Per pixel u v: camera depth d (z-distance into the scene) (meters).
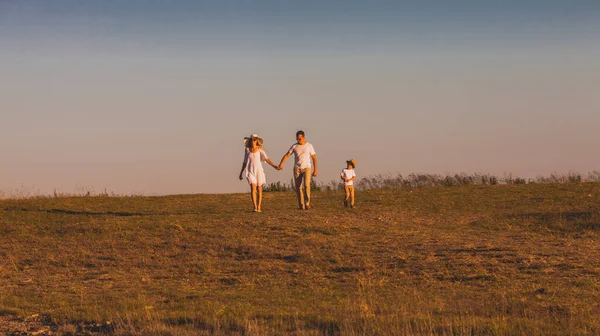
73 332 8.25
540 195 22.61
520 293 9.98
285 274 12.07
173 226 16.55
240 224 16.56
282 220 17.02
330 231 15.80
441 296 10.02
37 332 8.35
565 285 10.47
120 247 14.70
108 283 11.59
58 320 8.80
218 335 7.82
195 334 7.82
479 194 23.45
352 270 12.16
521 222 17.67
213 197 24.50
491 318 8.49
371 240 14.85
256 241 14.81
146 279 11.81
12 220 18.23
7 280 11.92
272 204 22.53
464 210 20.23
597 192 22.55
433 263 12.38
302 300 9.91
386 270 12.03
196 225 16.56
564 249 13.46
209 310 9.07
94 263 13.30
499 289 10.30
